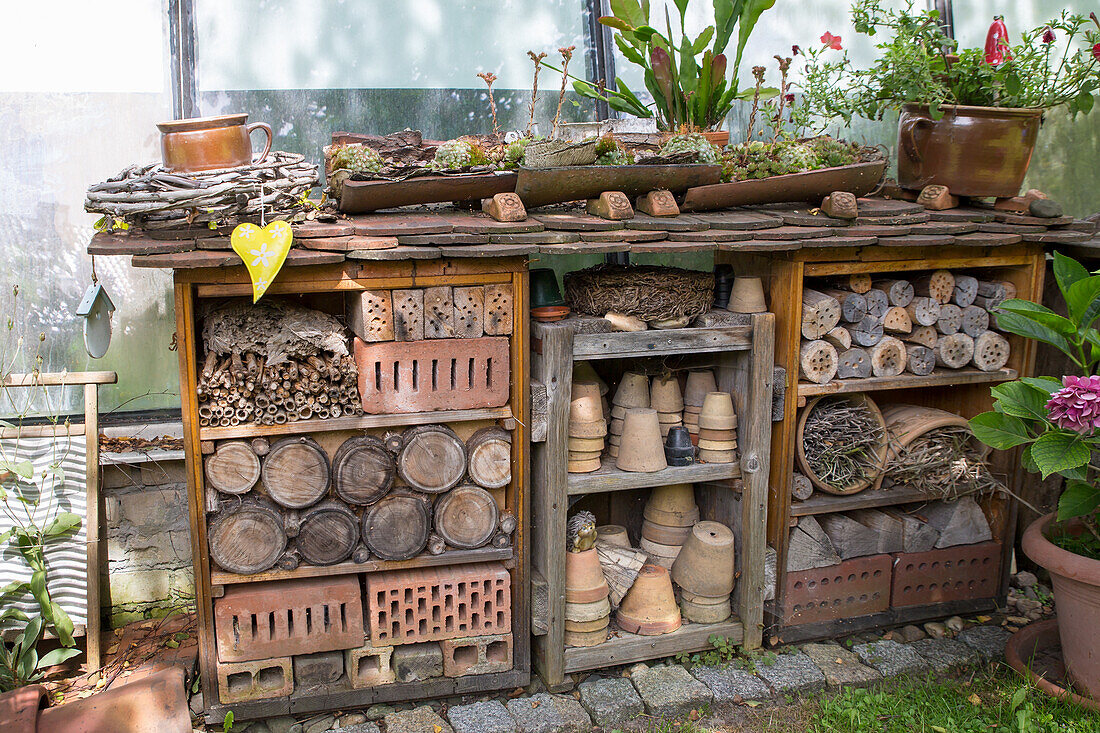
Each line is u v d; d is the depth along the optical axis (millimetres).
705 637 2234
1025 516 2586
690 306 2154
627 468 2170
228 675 2008
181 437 2309
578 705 2102
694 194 2189
